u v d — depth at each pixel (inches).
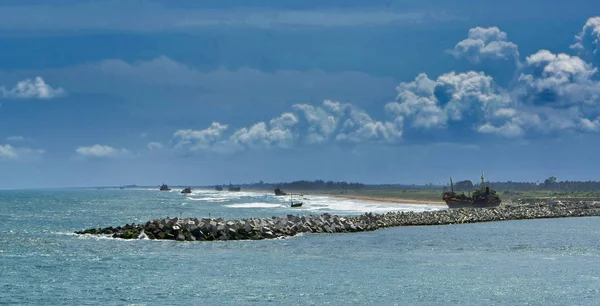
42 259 3142.2
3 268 2874.0
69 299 2240.4
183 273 2723.9
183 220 4237.2
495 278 2635.3
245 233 4067.4
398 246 3720.5
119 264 2970.0
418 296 2288.4
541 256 3324.3
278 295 2298.2
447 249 3602.4
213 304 2162.9
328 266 2918.3
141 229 4188.0
